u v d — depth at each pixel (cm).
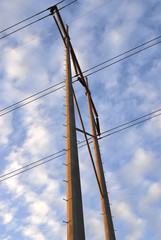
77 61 1489
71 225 616
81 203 677
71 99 986
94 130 1377
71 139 829
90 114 1472
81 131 1211
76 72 1470
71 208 650
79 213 647
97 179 1130
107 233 966
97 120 1566
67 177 730
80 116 1283
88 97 1555
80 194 694
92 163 1164
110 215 1032
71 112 930
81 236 604
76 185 702
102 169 1214
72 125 884
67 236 609
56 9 1247
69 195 681
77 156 794
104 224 1005
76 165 756
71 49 1442
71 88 1041
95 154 1273
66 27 1429
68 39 1356
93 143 1322
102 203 1070
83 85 1532
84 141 1188
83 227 629
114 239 948
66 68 1152
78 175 736
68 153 795
